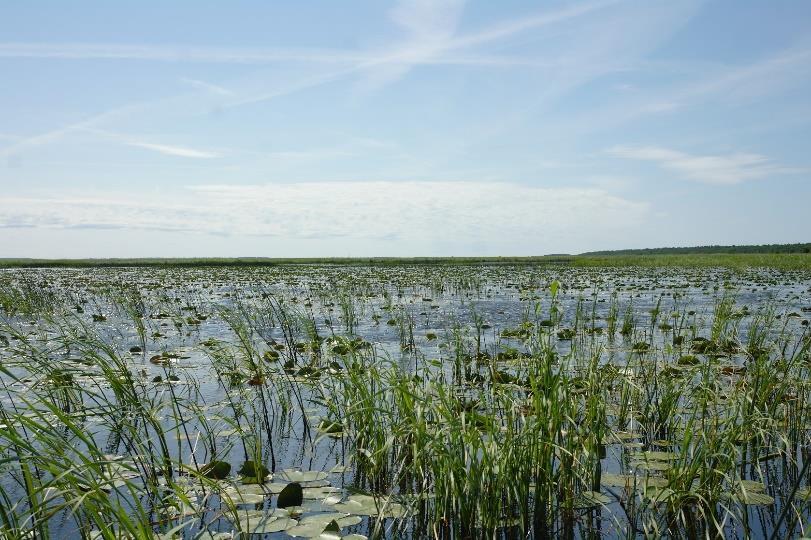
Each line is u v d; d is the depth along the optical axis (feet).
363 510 14.87
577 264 175.22
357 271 137.08
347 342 27.96
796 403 19.61
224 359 30.27
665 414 20.89
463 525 13.87
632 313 49.01
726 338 33.12
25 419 12.71
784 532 13.66
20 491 15.98
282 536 13.69
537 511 14.21
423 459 15.81
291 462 18.54
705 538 13.60
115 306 59.62
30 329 42.19
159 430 17.38
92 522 14.19
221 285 90.38
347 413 18.63
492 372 22.84
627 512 14.71
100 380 27.68
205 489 16.07
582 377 23.98
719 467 15.35
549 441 14.82
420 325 46.06
